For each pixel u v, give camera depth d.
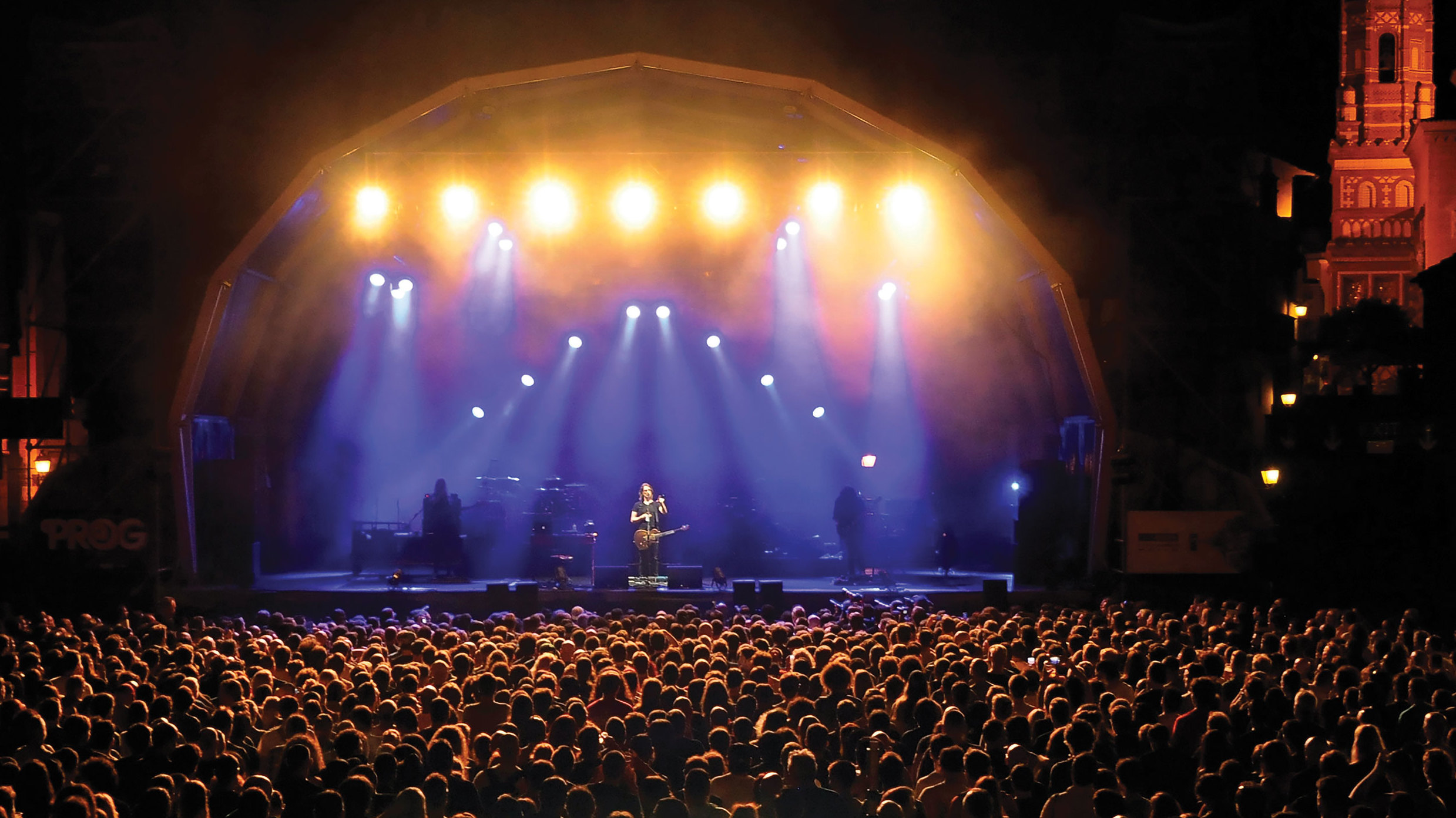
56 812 5.27
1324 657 10.22
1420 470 19.48
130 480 18.84
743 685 8.95
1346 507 19.48
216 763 6.49
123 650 10.91
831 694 8.63
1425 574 18.94
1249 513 19.16
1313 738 7.38
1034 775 6.70
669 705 8.67
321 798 5.85
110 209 19.09
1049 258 18.98
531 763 6.75
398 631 12.79
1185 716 7.76
